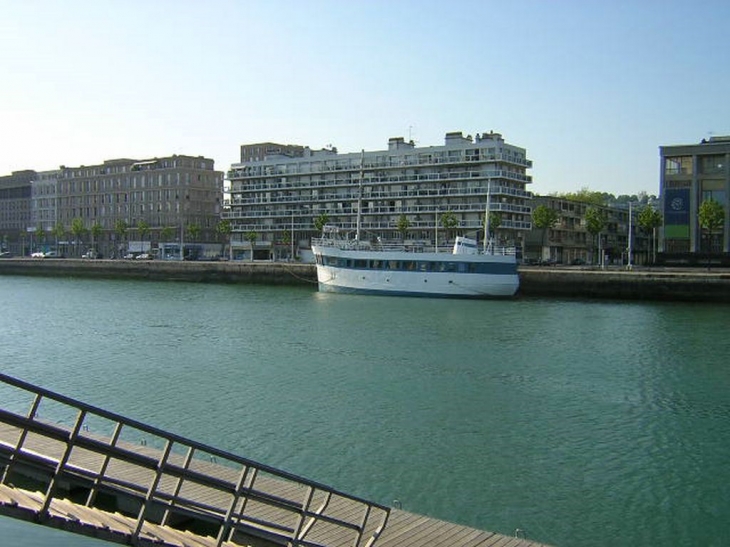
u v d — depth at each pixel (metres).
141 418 28.69
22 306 78.44
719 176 113.31
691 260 106.88
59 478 9.77
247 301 84.94
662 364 42.22
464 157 130.88
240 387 34.69
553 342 51.00
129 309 75.00
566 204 154.50
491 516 19.66
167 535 11.91
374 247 97.81
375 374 38.28
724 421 29.17
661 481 22.36
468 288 87.38
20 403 30.91
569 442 26.17
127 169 176.75
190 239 166.88
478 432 27.27
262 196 157.38
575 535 18.59
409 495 20.92
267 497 11.84
